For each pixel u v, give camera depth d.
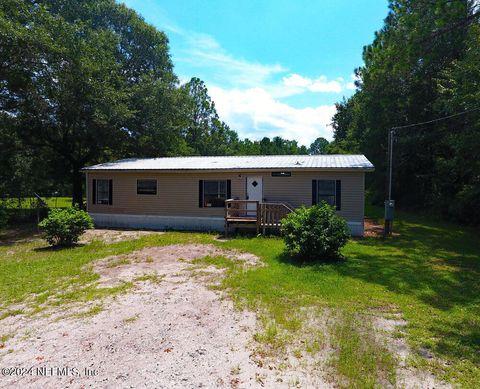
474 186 14.54
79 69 15.97
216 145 44.84
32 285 6.51
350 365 3.47
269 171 13.27
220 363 3.55
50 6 18.88
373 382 3.17
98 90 17.41
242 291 5.90
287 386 3.13
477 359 3.61
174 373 3.36
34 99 15.92
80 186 21.28
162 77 24.83
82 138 19.34
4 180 16.67
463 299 5.61
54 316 4.95
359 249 9.88
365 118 24.94
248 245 10.41
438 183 18.59
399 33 8.75
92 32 19.12
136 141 21.97
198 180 14.38
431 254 9.32
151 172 14.74
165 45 25.88
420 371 3.38
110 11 22.70
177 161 16.52
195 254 9.27
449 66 14.54
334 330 4.36
